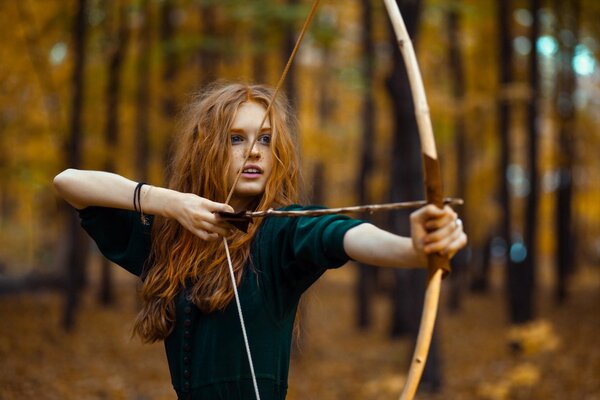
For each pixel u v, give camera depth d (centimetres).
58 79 1122
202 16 1231
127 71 1233
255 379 180
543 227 1994
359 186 1436
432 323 144
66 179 191
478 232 1833
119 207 188
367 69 1113
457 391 805
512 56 1165
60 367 846
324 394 870
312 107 1797
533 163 1148
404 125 816
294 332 230
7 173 990
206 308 184
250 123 198
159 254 197
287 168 200
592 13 1256
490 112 1453
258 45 1084
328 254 164
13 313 1132
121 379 832
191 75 1264
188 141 209
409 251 143
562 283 1577
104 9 1158
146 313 195
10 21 1009
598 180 1869
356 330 1441
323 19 1199
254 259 186
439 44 1466
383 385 794
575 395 734
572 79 1375
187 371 187
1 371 762
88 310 1290
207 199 188
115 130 1177
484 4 1268
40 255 2092
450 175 1734
